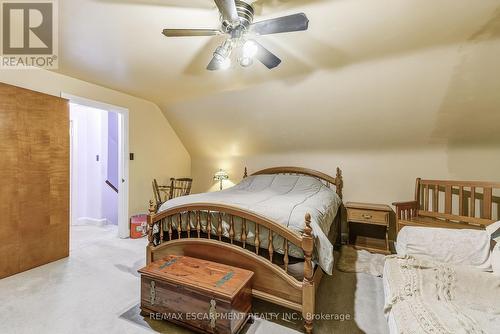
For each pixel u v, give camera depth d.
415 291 1.34
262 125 3.69
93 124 4.30
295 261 1.77
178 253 2.12
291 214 1.88
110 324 1.68
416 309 1.18
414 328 1.05
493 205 2.71
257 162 4.30
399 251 1.95
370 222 3.04
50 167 2.65
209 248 1.97
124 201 3.57
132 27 1.87
